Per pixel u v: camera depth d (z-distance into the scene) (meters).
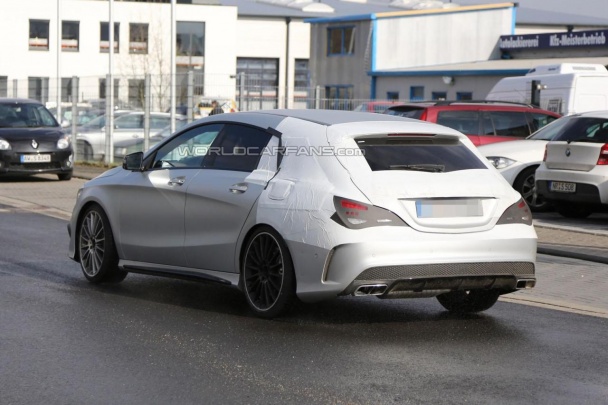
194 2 73.75
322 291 7.77
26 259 11.58
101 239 9.95
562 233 15.00
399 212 7.75
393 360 7.05
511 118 19.14
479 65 52.00
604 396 6.26
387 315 8.71
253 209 8.31
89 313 8.52
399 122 8.64
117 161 28.72
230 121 9.05
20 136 23.31
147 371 6.62
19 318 8.25
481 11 57.31
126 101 28.72
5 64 69.75
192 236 8.92
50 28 70.44
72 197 19.95
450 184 7.99
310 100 29.58
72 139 30.48
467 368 6.88
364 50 56.66
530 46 54.78
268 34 78.75
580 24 78.44
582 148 16.14
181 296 9.45
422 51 56.88
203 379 6.44
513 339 7.87
